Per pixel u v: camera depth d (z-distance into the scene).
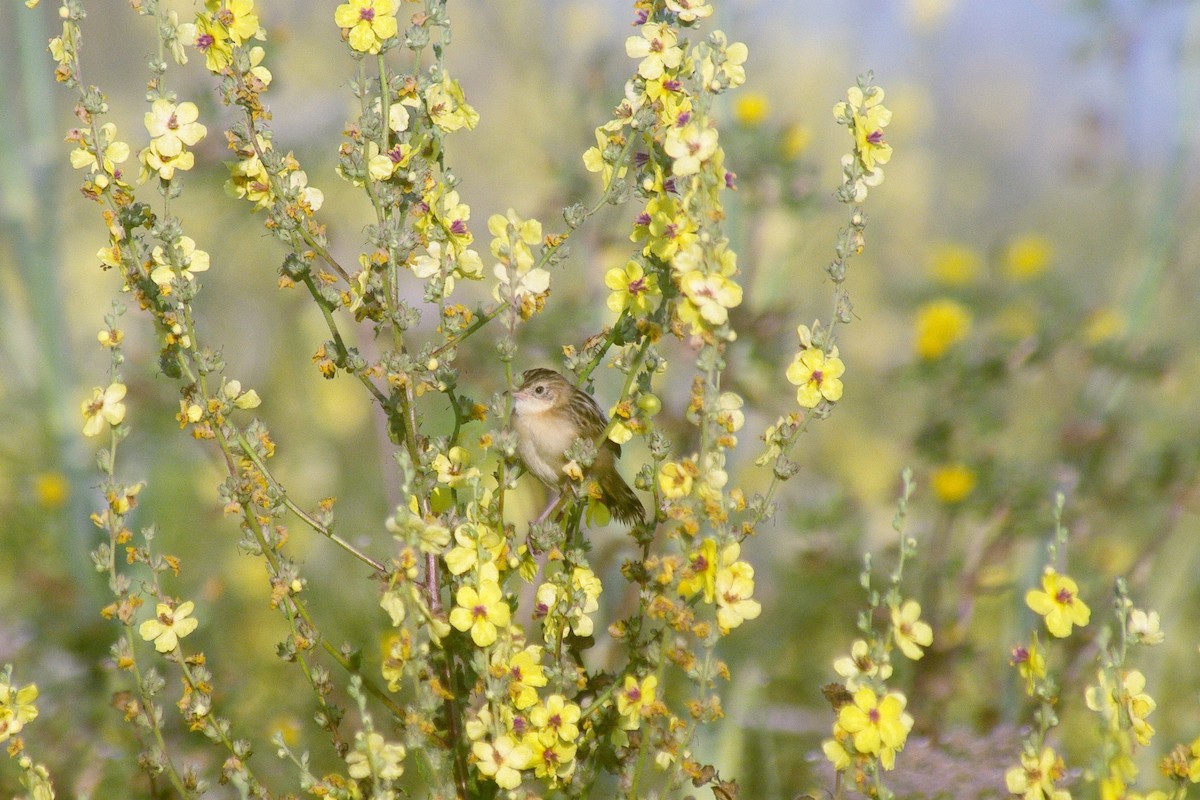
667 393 10.79
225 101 5.76
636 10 5.82
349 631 10.91
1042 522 10.63
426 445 5.88
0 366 13.62
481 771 5.47
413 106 5.89
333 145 11.76
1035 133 24.16
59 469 12.34
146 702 5.89
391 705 5.87
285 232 5.75
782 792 9.92
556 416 8.23
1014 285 14.66
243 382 14.45
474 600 5.43
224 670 10.45
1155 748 10.44
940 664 10.34
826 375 5.64
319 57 13.84
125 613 5.79
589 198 11.67
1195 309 15.05
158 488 12.55
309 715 10.08
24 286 12.97
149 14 5.71
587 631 5.84
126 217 5.73
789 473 5.58
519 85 15.54
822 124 18.66
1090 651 9.95
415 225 5.89
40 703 9.54
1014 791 5.49
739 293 5.18
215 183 11.63
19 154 13.20
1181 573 11.72
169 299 5.80
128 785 8.94
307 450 14.23
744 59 5.43
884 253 19.28
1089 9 14.51
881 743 5.25
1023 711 9.91
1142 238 15.45
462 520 5.68
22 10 13.24
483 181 16.62
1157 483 11.30
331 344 5.91
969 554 11.01
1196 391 13.60
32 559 11.66
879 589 10.79
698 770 5.48
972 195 22.64
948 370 11.72
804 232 11.80
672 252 5.46
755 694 10.28
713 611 5.63
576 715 5.53
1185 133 13.66
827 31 19.58
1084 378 12.75
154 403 12.48
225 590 11.79
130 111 17.00
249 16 5.73
